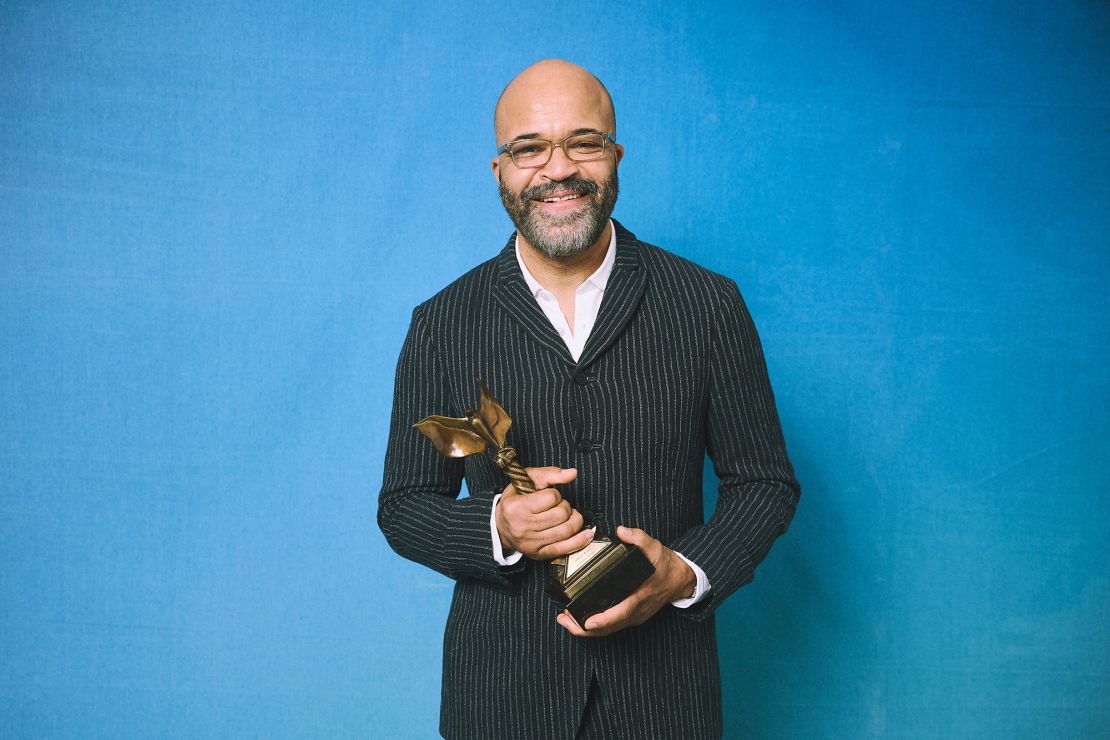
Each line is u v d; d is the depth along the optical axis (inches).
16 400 93.3
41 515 93.4
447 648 60.4
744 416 59.8
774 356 94.1
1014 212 94.7
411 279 95.3
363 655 94.8
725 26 94.5
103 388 93.7
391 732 95.1
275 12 94.7
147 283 94.0
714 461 62.0
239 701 94.4
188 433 94.1
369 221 95.2
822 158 94.3
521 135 55.7
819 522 94.3
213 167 94.5
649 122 94.3
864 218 94.3
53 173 93.5
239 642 94.4
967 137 94.6
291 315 94.7
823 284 94.3
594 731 54.9
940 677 94.6
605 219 56.9
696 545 54.7
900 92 94.7
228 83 94.6
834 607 94.3
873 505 94.3
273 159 94.7
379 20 95.0
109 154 93.8
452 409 60.9
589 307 59.8
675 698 55.9
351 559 94.7
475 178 95.4
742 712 94.3
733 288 60.9
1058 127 94.7
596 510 55.7
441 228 95.4
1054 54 94.7
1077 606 94.7
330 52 95.0
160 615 94.0
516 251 62.1
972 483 94.5
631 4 94.7
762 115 94.4
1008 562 94.7
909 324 94.3
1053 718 94.7
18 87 93.2
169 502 94.0
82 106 93.7
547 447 56.5
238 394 94.4
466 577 59.8
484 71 95.2
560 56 94.8
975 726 94.7
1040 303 94.6
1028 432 94.6
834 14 94.6
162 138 94.1
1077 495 94.5
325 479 94.7
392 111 95.2
